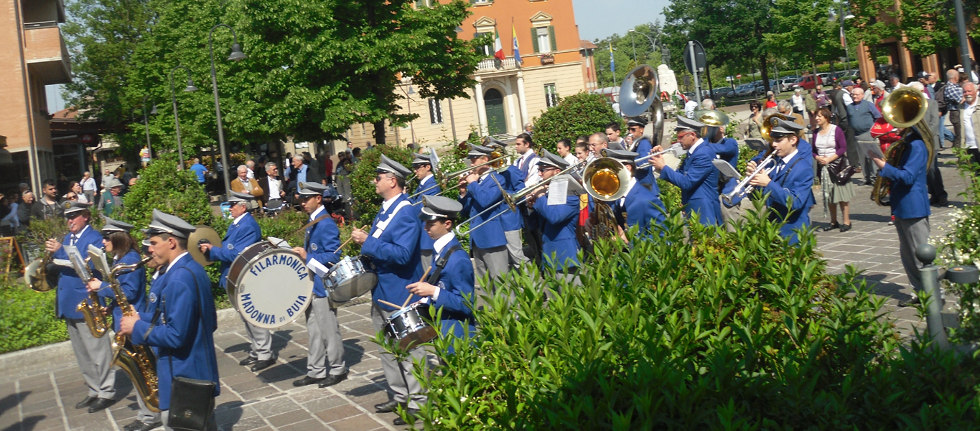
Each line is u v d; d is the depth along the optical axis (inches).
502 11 2513.5
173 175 502.9
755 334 157.6
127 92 1950.1
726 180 408.5
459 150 609.3
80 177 2071.9
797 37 1983.3
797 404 134.3
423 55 1169.4
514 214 417.1
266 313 301.4
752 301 173.3
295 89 1131.9
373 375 336.2
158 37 1785.2
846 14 1843.0
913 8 1275.8
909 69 1540.4
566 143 477.7
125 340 271.0
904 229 312.8
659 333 155.0
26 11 1556.3
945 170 656.4
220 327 464.4
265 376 354.9
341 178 788.0
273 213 589.9
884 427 135.2
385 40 1126.4
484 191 399.5
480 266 414.3
